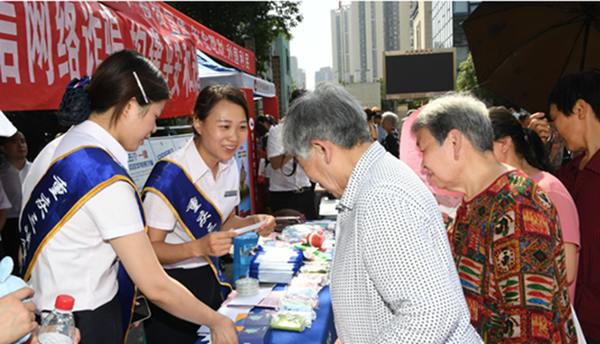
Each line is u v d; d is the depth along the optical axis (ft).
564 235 4.20
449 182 3.69
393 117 22.56
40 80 4.90
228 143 5.05
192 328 5.48
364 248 2.64
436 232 2.72
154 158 11.85
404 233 2.48
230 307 5.15
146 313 4.96
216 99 4.97
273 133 13.42
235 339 4.09
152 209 4.97
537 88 6.92
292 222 8.79
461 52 112.68
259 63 40.57
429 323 2.37
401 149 4.97
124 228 3.37
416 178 2.88
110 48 6.15
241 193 15.21
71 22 5.36
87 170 3.30
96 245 3.47
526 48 6.82
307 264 6.54
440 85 61.26
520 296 3.15
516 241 3.19
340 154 3.05
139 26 6.99
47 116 14.98
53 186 3.33
